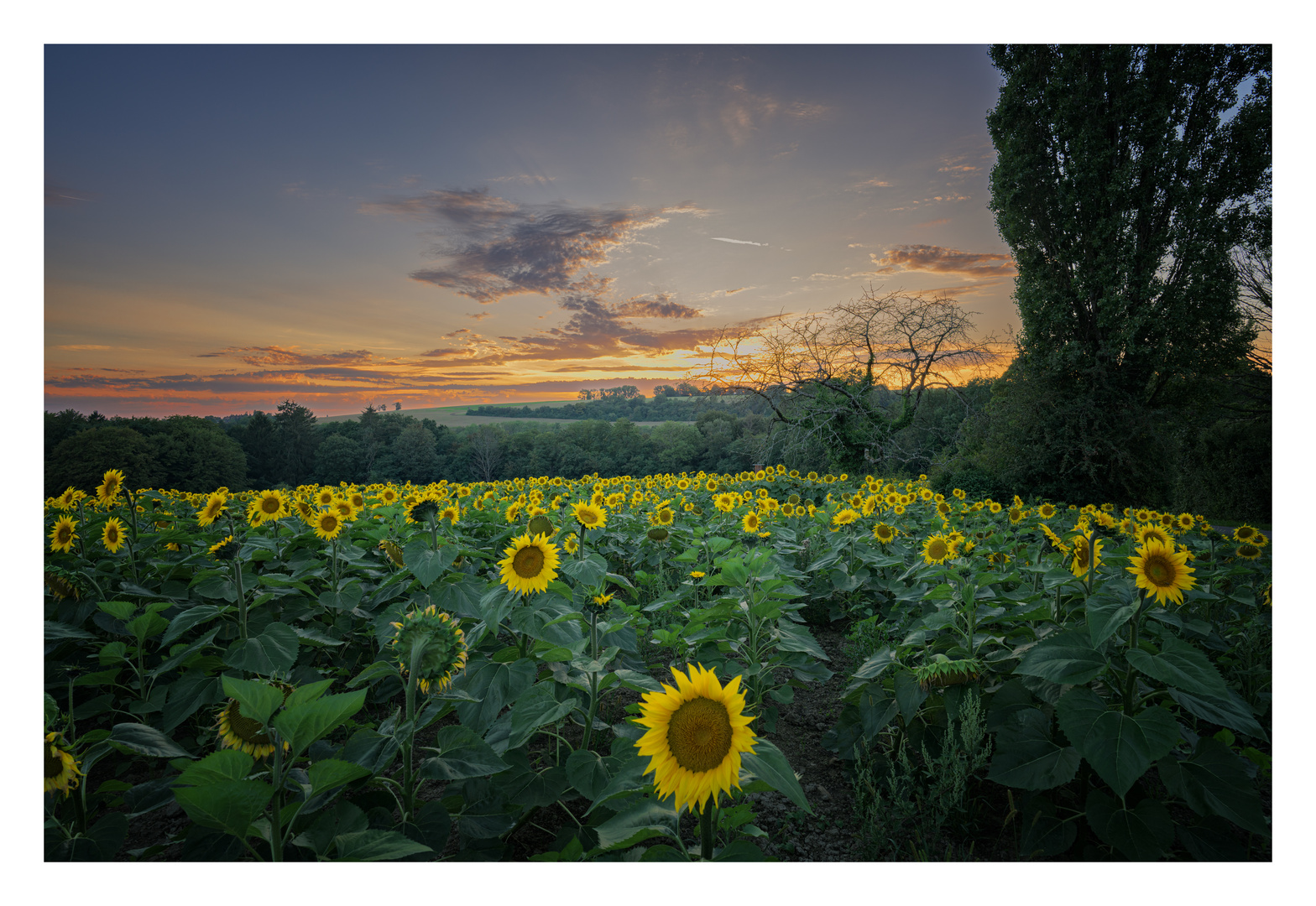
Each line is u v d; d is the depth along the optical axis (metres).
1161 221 21.77
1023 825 2.59
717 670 3.60
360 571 4.90
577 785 2.37
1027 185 22.62
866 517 8.20
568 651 2.62
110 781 2.42
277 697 1.76
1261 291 20.55
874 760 3.11
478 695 2.70
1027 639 2.99
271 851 1.98
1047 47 22.50
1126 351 21.39
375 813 2.26
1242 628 4.16
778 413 26.22
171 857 2.55
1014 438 22.45
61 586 3.71
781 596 3.91
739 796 2.58
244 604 3.25
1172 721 2.19
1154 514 8.20
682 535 6.70
